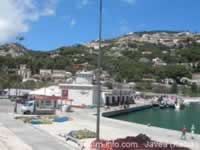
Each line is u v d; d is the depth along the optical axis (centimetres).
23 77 18738
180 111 12581
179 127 7388
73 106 8881
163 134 4134
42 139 3412
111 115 8525
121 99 11375
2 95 11694
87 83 10100
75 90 9344
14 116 5662
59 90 9606
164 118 9581
